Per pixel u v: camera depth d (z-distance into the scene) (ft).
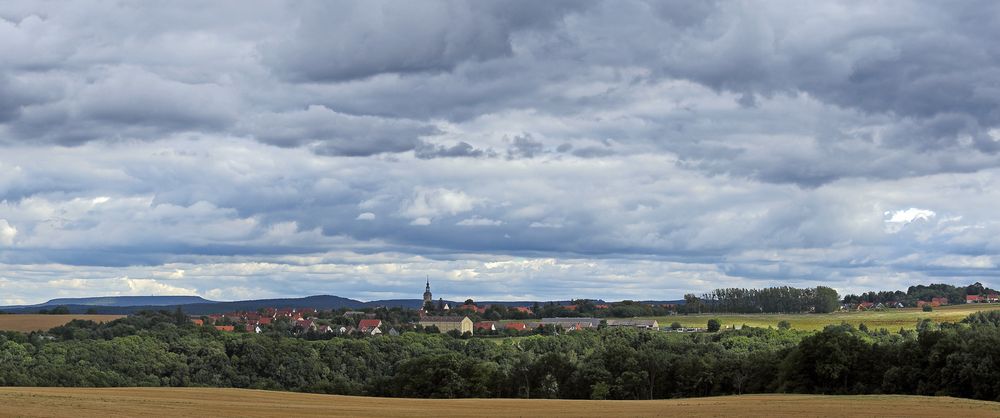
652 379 534.78
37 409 264.52
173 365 644.27
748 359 521.24
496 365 620.08
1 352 618.85
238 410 298.35
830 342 457.68
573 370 562.66
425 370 572.92
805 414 281.95
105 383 580.30
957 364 421.59
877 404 321.93
